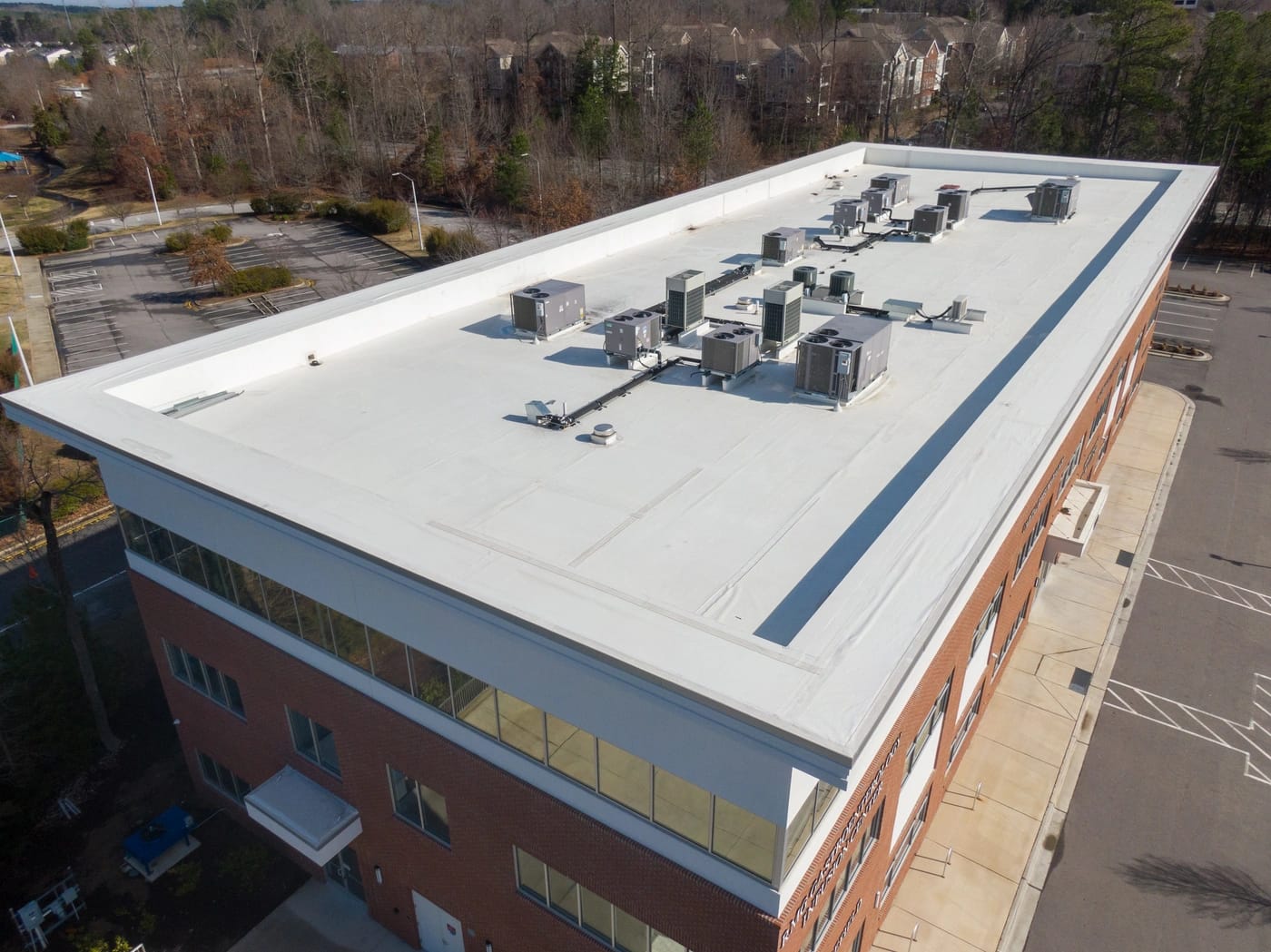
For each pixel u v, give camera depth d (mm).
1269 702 23250
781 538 14039
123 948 17469
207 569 17078
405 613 13594
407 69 103688
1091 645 25344
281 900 19141
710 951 12617
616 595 11391
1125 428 37969
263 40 121000
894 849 17078
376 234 75062
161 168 89312
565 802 13430
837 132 86625
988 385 19328
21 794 20266
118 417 16531
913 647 10250
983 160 41000
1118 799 20469
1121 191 36125
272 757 18750
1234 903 18016
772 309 20609
